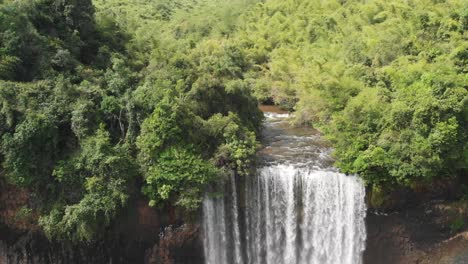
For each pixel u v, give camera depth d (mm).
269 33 68062
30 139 27141
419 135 29734
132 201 28172
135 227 28922
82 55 35656
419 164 29109
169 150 27953
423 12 45094
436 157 29016
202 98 32750
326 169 31547
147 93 29422
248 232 31125
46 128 27500
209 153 29922
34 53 31312
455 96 29938
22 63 30688
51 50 32281
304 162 33062
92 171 27203
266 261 31828
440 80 30812
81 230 26516
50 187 27812
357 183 30375
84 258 28781
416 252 31703
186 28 78062
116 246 29047
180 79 33188
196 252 30453
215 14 85312
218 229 30156
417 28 44656
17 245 29344
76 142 28562
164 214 28984
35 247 29109
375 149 29781
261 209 31062
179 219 29250
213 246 30359
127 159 27906
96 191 26875
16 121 27438
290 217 31188
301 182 30719
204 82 33062
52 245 28734
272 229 31359
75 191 27656
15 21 30969
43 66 30734
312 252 31594
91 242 28062
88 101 28984
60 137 28484
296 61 56062
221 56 55438
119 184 26922
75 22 35875
